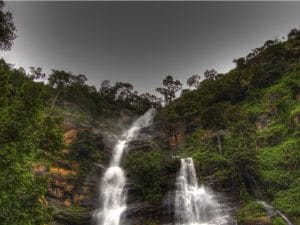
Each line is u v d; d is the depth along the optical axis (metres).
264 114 54.50
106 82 97.19
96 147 50.09
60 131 18.88
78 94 74.62
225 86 65.81
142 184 38.38
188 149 52.53
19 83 20.62
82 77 81.38
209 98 64.75
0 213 13.91
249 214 33.84
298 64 62.53
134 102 95.94
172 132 58.44
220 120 48.66
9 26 19.19
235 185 38.06
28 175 16.06
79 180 43.09
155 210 36.66
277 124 51.16
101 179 46.19
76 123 53.56
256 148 47.03
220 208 36.31
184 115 61.50
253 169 38.56
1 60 20.58
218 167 40.56
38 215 16.08
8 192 14.06
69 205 40.19
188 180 40.81
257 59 78.69
